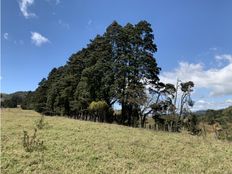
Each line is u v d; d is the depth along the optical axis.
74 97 69.88
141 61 57.94
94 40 70.38
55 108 82.69
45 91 105.44
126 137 27.34
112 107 61.44
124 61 58.34
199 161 20.06
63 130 29.23
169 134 33.69
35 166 15.94
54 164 16.48
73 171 15.57
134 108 57.38
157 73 58.84
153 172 16.41
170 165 18.53
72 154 18.83
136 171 16.33
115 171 16.09
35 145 19.77
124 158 19.22
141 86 56.53
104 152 20.11
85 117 71.44
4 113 54.28
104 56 61.16
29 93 145.75
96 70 59.72
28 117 43.91
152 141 26.22
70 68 77.62
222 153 23.34
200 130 49.47
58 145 21.08
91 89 62.56
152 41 59.97
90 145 21.98
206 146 26.17
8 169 15.16
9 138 22.80
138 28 59.06
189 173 16.94
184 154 22.03
